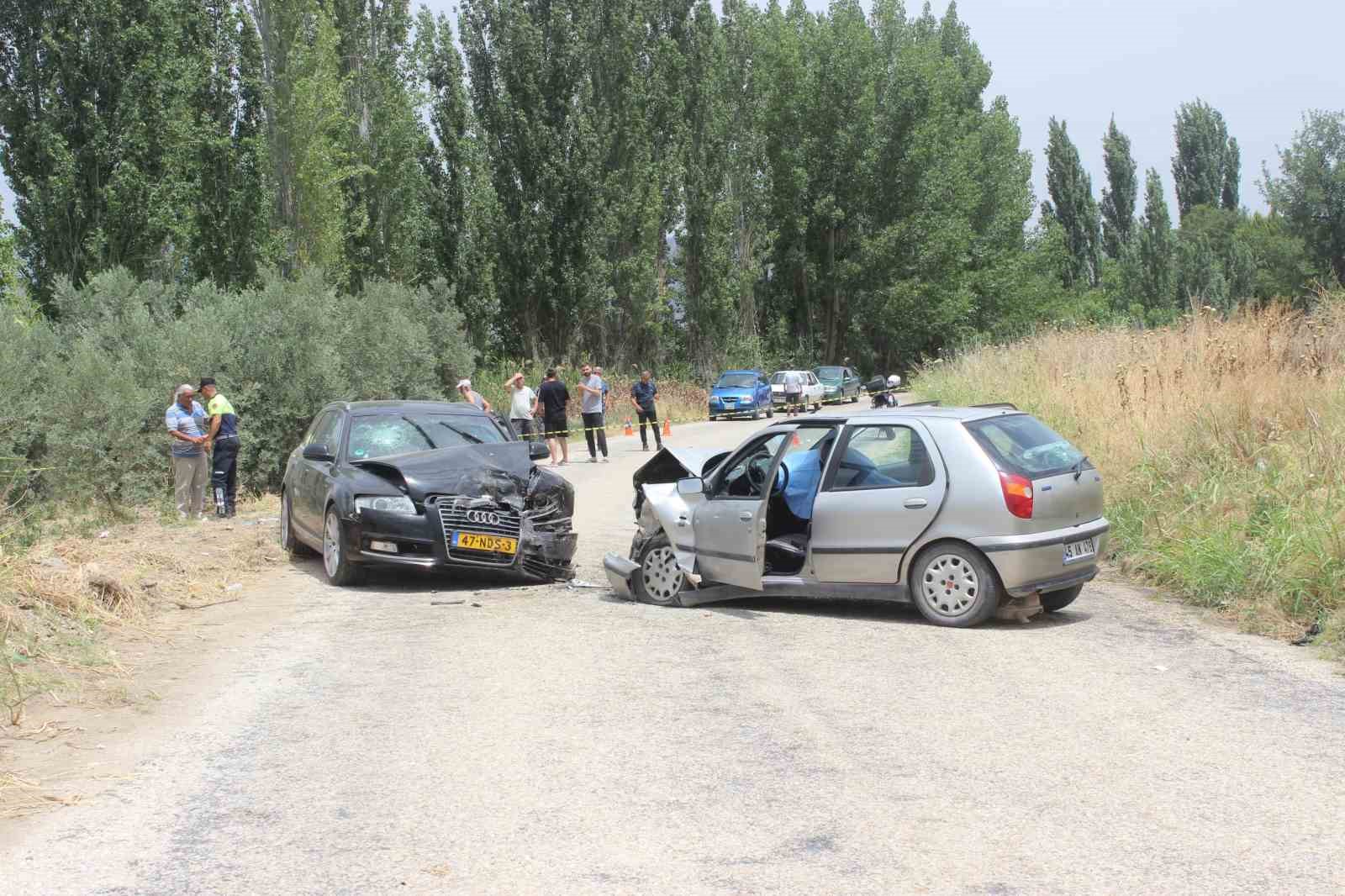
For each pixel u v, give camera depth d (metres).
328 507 10.78
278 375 19.73
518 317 43.03
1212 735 5.62
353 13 35.00
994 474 8.19
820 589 8.81
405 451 11.50
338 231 31.64
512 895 3.88
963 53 74.31
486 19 42.19
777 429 9.23
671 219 50.66
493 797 4.87
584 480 20.20
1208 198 101.88
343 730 5.93
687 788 4.94
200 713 6.30
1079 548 8.49
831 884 3.93
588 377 24.19
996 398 19.62
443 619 8.96
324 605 9.63
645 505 9.74
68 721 6.07
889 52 66.12
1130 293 78.38
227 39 30.59
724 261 52.16
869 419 8.86
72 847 4.36
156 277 27.86
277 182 30.83
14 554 9.09
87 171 27.17
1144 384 14.55
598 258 43.19
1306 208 46.19
